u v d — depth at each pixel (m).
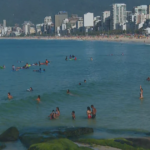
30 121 28.28
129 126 26.11
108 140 21.27
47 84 50.75
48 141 20.38
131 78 54.47
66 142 19.89
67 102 36.25
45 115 30.44
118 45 178.62
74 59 97.94
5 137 22.27
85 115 30.12
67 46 195.50
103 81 51.59
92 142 21.17
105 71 66.38
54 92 42.50
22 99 37.78
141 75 58.28
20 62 96.44
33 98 38.47
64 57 111.06
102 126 26.23
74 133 23.33
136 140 21.33
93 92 41.81
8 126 26.73
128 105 33.78
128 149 20.00
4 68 77.31
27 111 32.16
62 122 27.81
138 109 31.94
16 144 21.61
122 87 45.28
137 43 190.38
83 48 164.12
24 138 22.20
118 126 26.16
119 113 30.53
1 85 50.72
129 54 113.81
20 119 28.97
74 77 58.28
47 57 113.06
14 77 60.56
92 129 24.25
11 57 117.50
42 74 64.12
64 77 58.75
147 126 26.05
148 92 40.84
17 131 23.06
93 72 65.25
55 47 189.00
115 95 39.44
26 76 61.66
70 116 29.80
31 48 187.12
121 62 85.81
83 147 19.53
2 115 30.41
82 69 71.56
